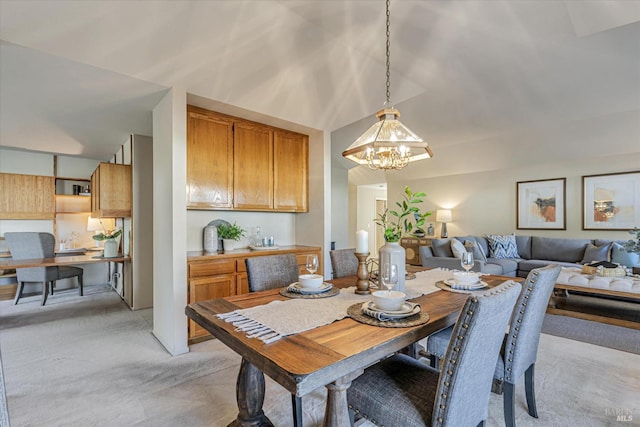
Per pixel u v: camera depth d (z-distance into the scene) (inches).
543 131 191.8
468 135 203.6
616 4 83.1
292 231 169.6
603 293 134.0
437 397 43.0
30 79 96.6
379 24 97.1
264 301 66.6
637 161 188.4
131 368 95.4
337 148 241.3
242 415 64.9
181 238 108.2
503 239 215.0
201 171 124.0
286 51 106.6
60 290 200.4
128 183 161.8
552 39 101.5
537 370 92.5
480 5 88.4
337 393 45.1
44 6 72.4
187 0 81.1
